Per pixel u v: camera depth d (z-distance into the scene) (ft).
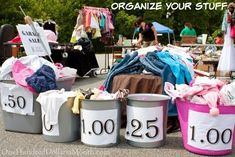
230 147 11.55
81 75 28.37
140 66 14.28
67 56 26.37
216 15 93.25
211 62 25.76
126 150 11.82
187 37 34.96
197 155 11.47
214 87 11.55
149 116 11.93
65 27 73.26
